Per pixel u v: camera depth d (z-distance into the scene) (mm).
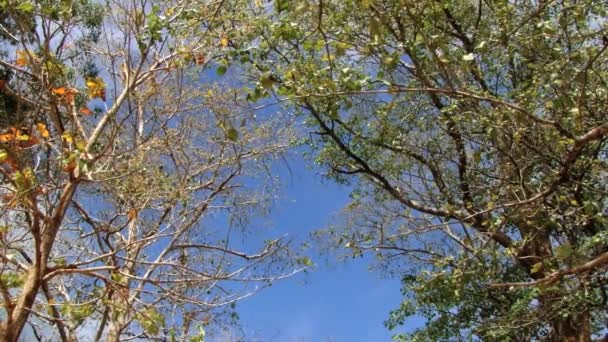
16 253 7656
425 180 11938
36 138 6664
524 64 9219
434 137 11305
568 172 7602
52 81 6539
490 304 12461
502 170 9406
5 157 6258
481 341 12602
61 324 8305
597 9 7633
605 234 8133
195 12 7527
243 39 7902
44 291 8227
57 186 6895
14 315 6172
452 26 9562
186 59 7805
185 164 10570
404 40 6820
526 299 10555
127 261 8047
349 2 6961
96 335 9180
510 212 8711
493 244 10602
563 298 10039
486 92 8039
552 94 7340
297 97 6117
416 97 10664
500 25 8453
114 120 7363
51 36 6477
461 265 9430
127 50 7809
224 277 8383
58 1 6789
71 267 6809
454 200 11117
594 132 6578
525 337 12234
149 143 8938
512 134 8070
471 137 9562
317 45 6812
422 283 10914
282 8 5770
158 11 7527
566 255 7418
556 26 7215
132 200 9289
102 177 8469
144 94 8828
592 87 8109
